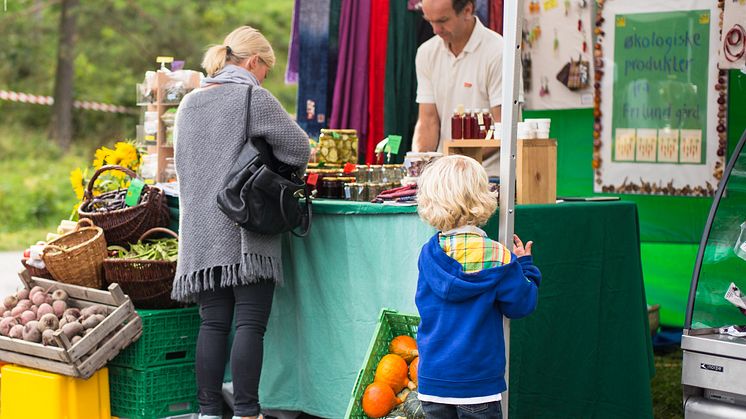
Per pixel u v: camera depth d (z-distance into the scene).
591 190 5.82
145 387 4.18
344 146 4.39
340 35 5.46
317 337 4.07
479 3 5.25
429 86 5.10
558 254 3.80
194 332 4.33
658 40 5.47
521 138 3.86
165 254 4.30
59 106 18.62
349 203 3.88
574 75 5.66
